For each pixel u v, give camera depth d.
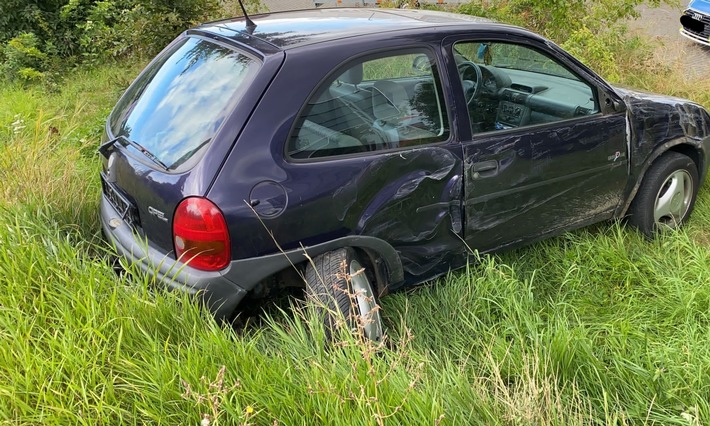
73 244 3.28
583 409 2.49
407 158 2.95
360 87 2.89
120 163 3.01
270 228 2.63
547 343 2.71
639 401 2.55
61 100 6.93
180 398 2.25
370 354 2.38
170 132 2.86
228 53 2.98
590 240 3.92
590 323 3.14
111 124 3.44
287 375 2.36
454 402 2.32
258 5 8.12
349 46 2.87
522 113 3.41
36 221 3.23
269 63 2.73
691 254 3.66
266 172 2.62
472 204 3.21
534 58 3.46
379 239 2.95
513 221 3.43
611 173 3.75
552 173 3.47
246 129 2.62
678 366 2.67
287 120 2.68
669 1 7.55
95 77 7.89
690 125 4.08
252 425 2.12
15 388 2.19
